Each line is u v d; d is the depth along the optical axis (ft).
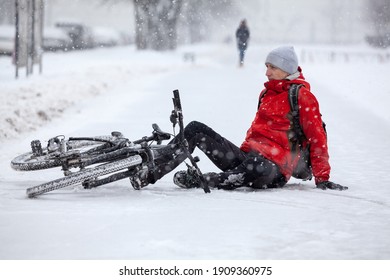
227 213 35.53
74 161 41.42
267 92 43.62
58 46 328.70
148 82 155.63
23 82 127.13
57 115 93.40
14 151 65.10
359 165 56.39
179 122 41.16
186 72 202.80
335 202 39.40
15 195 40.78
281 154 42.39
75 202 38.27
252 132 43.52
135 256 27.48
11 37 247.29
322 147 42.80
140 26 360.48
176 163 40.88
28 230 31.17
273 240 30.25
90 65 192.03
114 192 41.68
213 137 42.55
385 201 40.11
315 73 206.80
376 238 31.19
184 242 29.50
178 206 37.24
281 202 38.93
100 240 29.58
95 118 90.27
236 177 42.14
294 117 42.45
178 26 433.48
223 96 118.11
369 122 88.33
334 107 105.91
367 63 284.82
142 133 75.15
